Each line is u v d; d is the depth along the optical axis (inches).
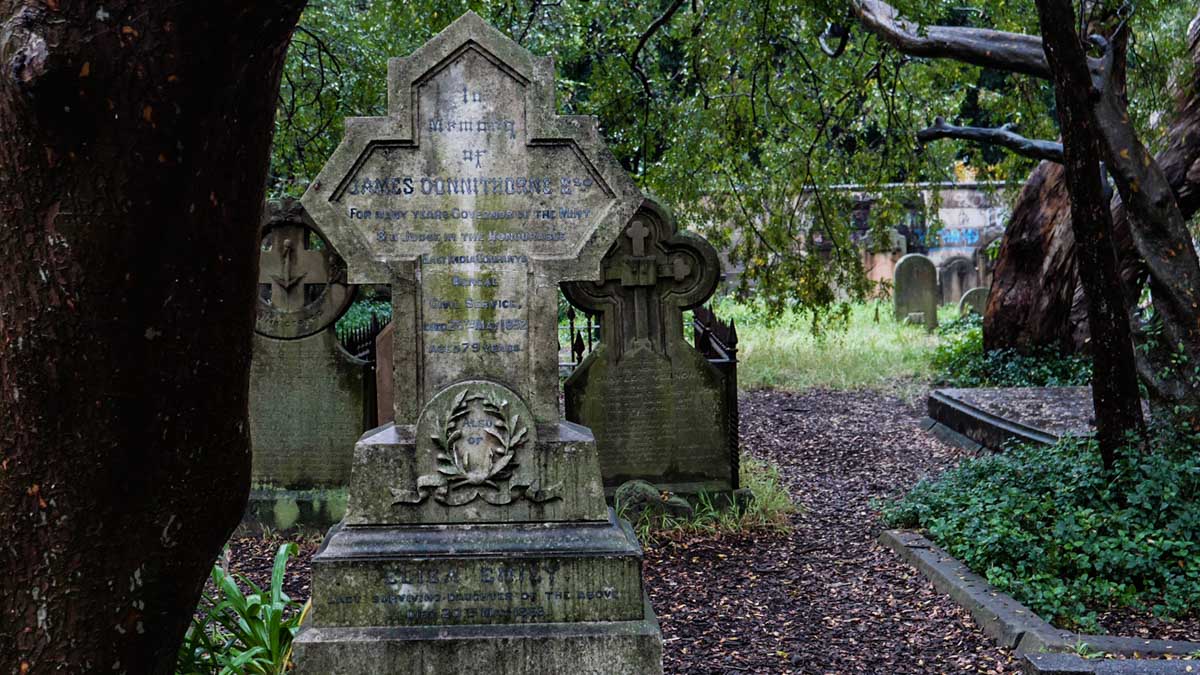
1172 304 286.4
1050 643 195.9
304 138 450.0
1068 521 250.1
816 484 372.2
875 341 696.4
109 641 92.0
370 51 418.9
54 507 86.7
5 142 78.6
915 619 226.2
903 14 337.4
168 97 79.3
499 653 155.9
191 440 91.9
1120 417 268.2
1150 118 437.7
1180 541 241.6
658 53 517.7
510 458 163.3
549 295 169.0
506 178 168.7
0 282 81.7
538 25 449.4
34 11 74.9
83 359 83.6
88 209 80.4
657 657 156.9
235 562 266.2
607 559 159.0
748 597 246.1
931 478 349.7
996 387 516.1
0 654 89.4
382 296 463.8
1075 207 260.2
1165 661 184.5
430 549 159.6
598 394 306.8
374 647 155.2
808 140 490.3
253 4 79.0
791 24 442.0
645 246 305.9
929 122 512.1
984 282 947.3
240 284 91.0
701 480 310.7
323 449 292.8
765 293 493.4
